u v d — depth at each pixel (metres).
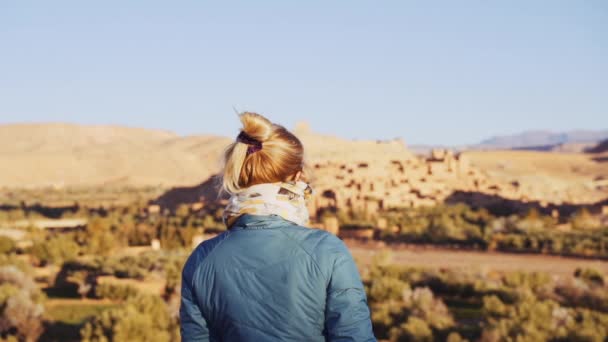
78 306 38.53
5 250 61.88
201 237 70.00
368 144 170.25
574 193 130.62
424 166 130.12
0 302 30.48
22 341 29.19
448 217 86.50
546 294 37.09
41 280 47.66
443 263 57.97
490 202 106.81
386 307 31.94
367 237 77.69
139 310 27.50
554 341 24.69
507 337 24.66
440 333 28.11
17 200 156.38
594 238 69.56
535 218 81.38
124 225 73.00
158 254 54.97
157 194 167.25
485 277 42.59
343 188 106.94
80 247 61.56
